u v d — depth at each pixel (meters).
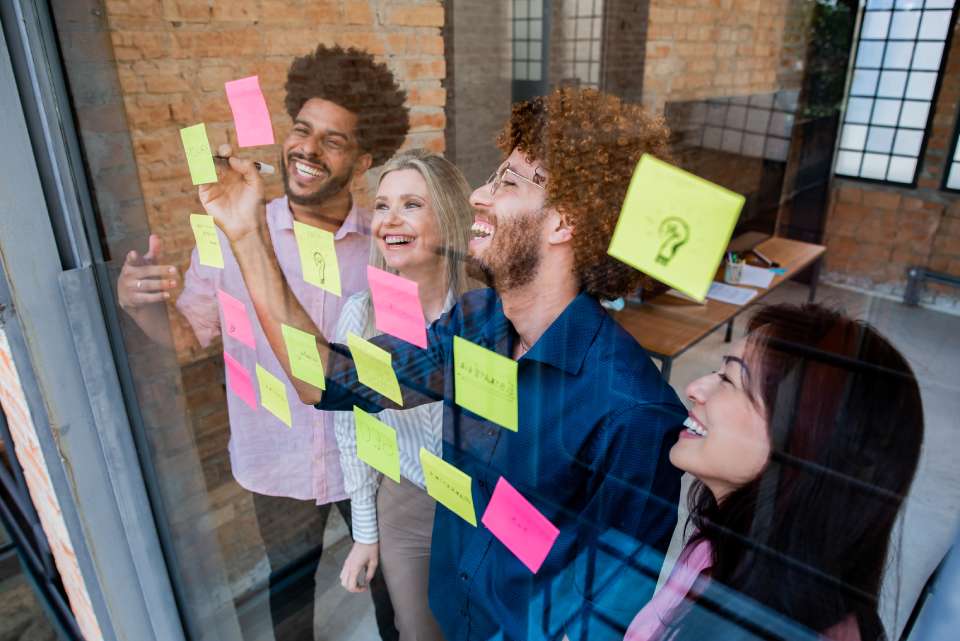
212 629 1.38
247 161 1.02
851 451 0.49
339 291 0.94
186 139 1.05
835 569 0.52
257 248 1.07
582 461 0.70
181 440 1.28
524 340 0.70
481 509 0.87
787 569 0.55
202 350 1.28
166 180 1.11
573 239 0.61
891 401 0.46
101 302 1.08
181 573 1.32
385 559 1.17
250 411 1.30
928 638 0.37
